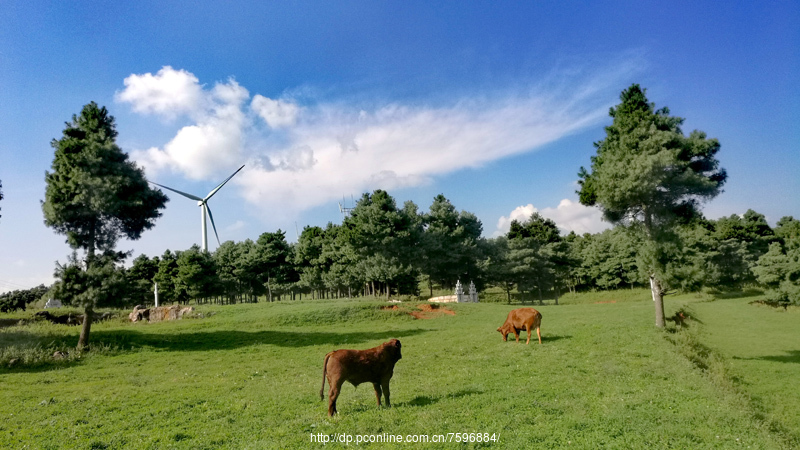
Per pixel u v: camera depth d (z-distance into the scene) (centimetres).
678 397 1203
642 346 1942
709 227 7744
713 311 4228
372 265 6100
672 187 2336
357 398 1250
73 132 2712
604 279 7619
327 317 3734
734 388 1533
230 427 1041
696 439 902
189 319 3878
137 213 2769
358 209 6556
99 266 2598
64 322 3666
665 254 2358
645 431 935
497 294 8425
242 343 2808
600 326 2506
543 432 916
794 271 4284
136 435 1000
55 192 2547
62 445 947
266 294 8538
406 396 1238
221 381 1716
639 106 2445
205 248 7269
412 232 6344
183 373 1977
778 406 1505
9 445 953
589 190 2581
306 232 8038
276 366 2053
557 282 7838
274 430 986
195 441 943
